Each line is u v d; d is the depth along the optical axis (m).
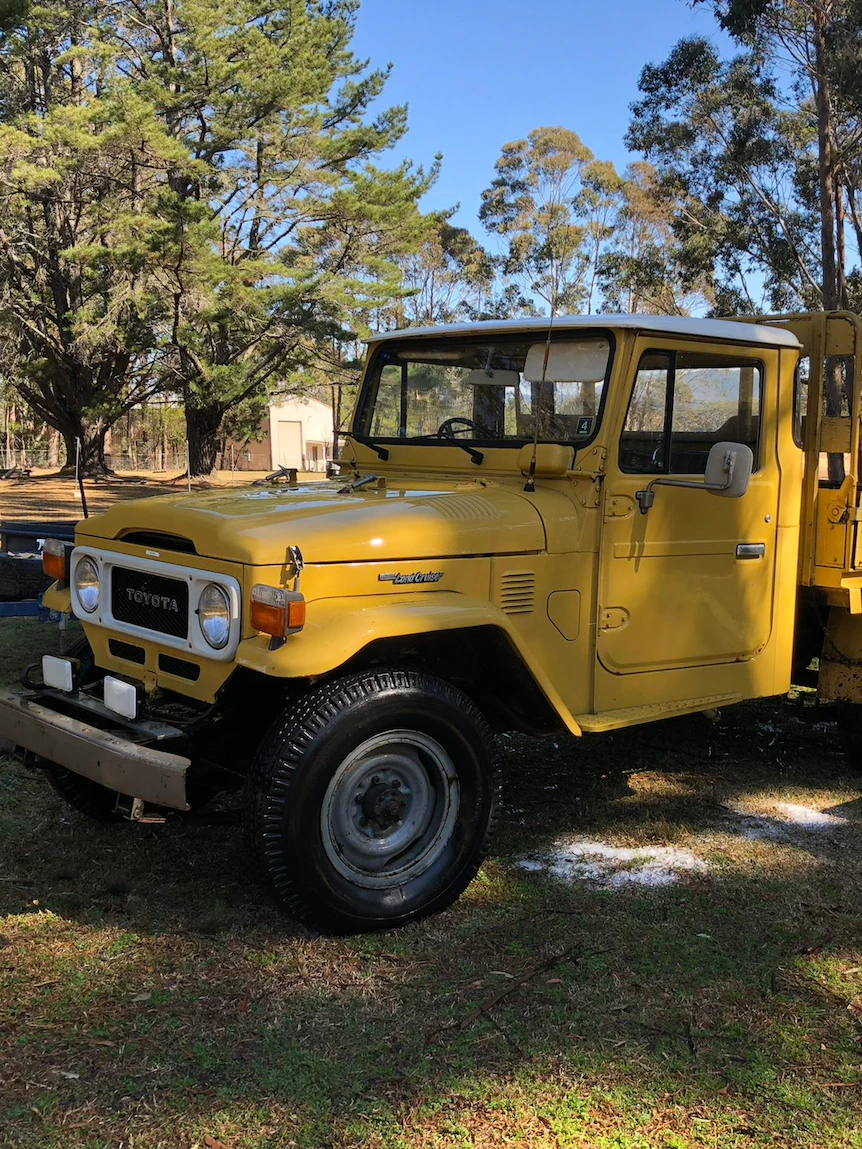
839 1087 2.56
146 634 3.54
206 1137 2.31
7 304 28.33
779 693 4.58
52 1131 2.32
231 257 27.28
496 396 4.14
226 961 3.10
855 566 4.45
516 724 3.86
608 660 3.94
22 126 24.72
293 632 3.05
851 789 4.91
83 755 3.25
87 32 26.75
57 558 4.08
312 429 51.62
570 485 3.85
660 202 26.02
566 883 3.74
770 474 4.36
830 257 20.12
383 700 3.20
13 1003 2.83
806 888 3.73
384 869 3.37
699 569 4.16
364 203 24.47
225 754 3.55
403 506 3.53
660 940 3.31
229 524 3.25
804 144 23.22
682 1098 2.49
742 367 4.21
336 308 24.58
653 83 24.16
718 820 4.45
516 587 3.64
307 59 25.19
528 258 28.03
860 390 4.36
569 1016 2.84
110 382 31.38
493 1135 2.34
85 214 25.92
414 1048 2.67
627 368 3.77
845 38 18.20
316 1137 2.32
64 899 3.48
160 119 24.59
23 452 47.34
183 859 3.86
